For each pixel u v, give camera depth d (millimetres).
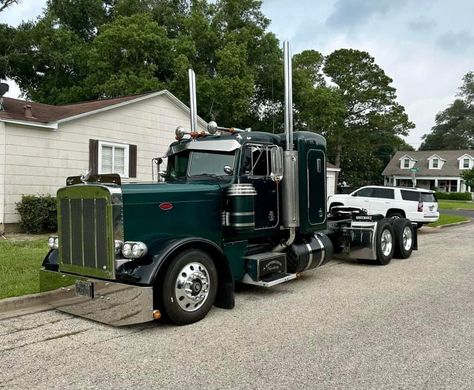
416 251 12047
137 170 15500
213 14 26891
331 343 4812
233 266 6559
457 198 51375
